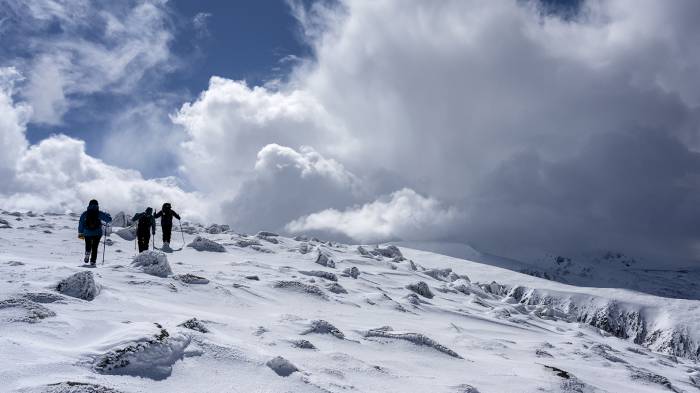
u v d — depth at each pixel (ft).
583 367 40.81
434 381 24.64
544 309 108.17
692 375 56.03
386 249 151.74
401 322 47.96
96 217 49.08
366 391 20.44
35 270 31.81
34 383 13.20
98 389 13.65
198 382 16.61
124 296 29.84
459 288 109.09
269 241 114.21
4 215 106.11
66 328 18.88
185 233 106.52
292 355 23.30
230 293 40.78
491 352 40.34
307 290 51.39
